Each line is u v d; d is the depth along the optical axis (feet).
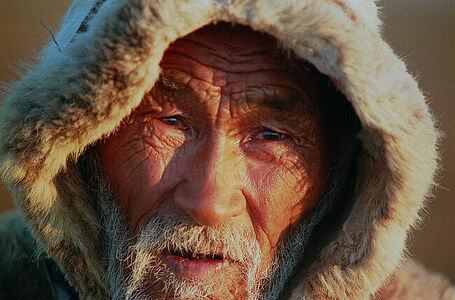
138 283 7.88
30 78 7.45
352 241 7.88
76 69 7.00
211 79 7.48
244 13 6.67
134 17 6.64
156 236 7.76
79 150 7.59
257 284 8.07
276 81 7.54
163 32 6.63
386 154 7.30
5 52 22.40
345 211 8.19
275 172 7.89
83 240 8.14
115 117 7.10
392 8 30.22
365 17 7.62
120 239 8.10
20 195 7.70
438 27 29.12
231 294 7.86
